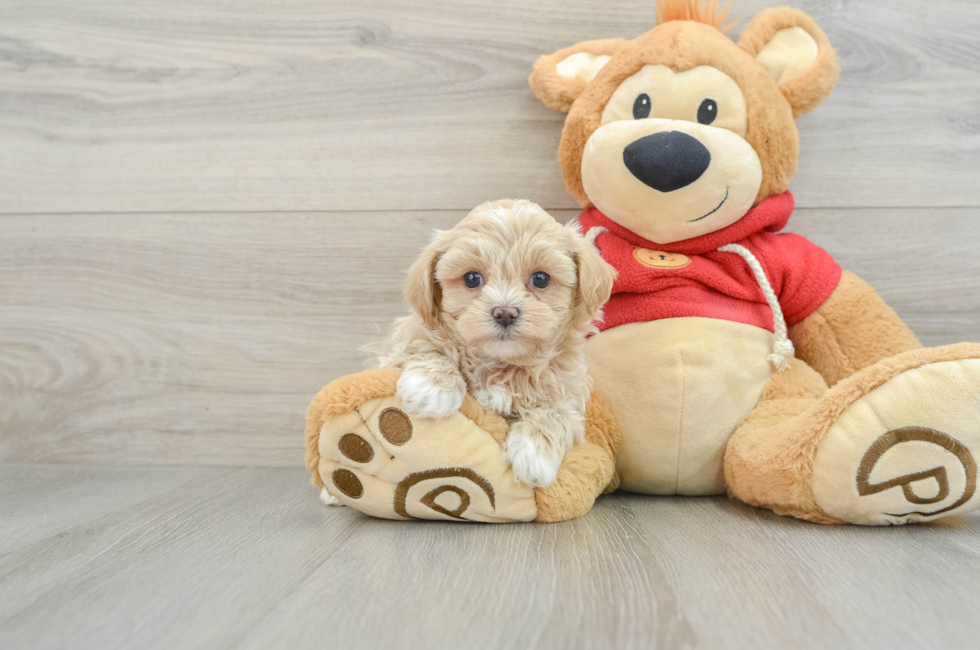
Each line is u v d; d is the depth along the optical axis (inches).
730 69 51.9
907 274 63.1
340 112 65.2
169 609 31.0
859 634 28.0
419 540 41.4
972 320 62.7
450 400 42.4
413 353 46.2
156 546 40.7
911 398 40.2
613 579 34.1
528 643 27.2
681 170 49.2
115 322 66.7
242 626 29.1
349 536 42.4
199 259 66.2
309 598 32.0
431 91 64.7
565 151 56.9
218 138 66.0
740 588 32.8
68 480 60.6
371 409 42.4
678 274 52.7
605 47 59.0
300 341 65.9
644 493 54.9
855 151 63.0
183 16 65.7
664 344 50.9
